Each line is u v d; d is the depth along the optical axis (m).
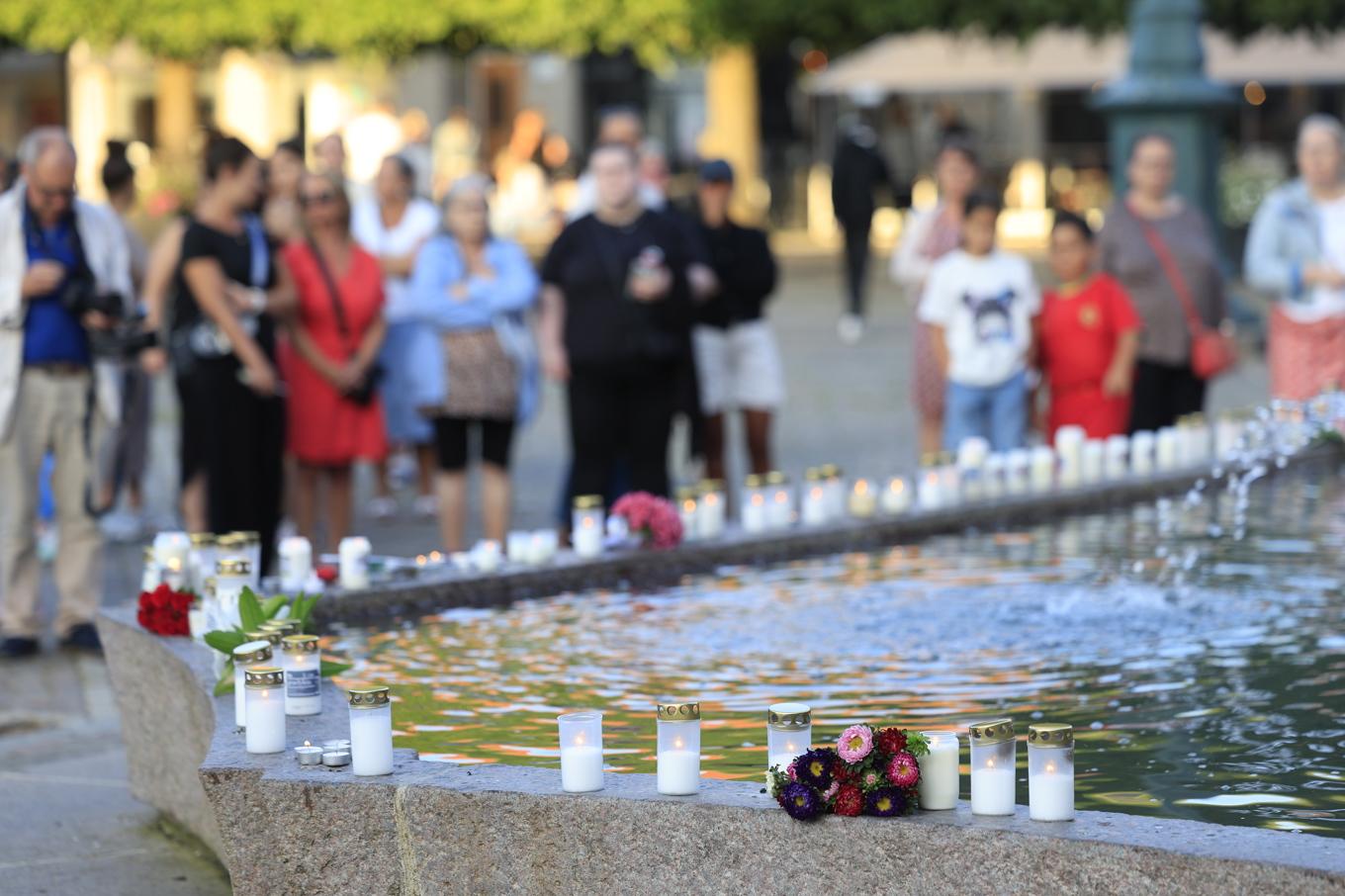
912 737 3.82
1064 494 8.47
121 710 5.94
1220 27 26.69
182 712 5.39
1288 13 26.06
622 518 7.24
